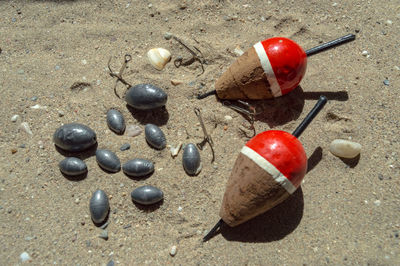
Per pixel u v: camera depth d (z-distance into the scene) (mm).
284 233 374
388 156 405
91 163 403
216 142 415
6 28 481
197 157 396
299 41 472
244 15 488
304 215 381
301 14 488
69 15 490
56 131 402
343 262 359
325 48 427
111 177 397
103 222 380
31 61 458
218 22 482
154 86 413
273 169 349
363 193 389
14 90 439
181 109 430
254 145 360
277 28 480
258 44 406
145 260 365
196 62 458
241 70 410
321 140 413
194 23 481
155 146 407
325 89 438
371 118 423
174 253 366
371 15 488
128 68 449
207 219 381
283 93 416
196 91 439
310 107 428
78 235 374
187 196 391
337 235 371
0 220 379
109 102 431
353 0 499
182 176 398
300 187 392
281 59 396
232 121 423
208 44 465
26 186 394
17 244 369
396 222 375
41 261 364
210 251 368
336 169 401
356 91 437
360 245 366
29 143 412
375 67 452
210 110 429
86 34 475
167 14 488
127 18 487
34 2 499
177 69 454
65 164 391
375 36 473
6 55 463
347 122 420
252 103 429
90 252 368
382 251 363
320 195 389
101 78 445
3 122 422
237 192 359
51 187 394
